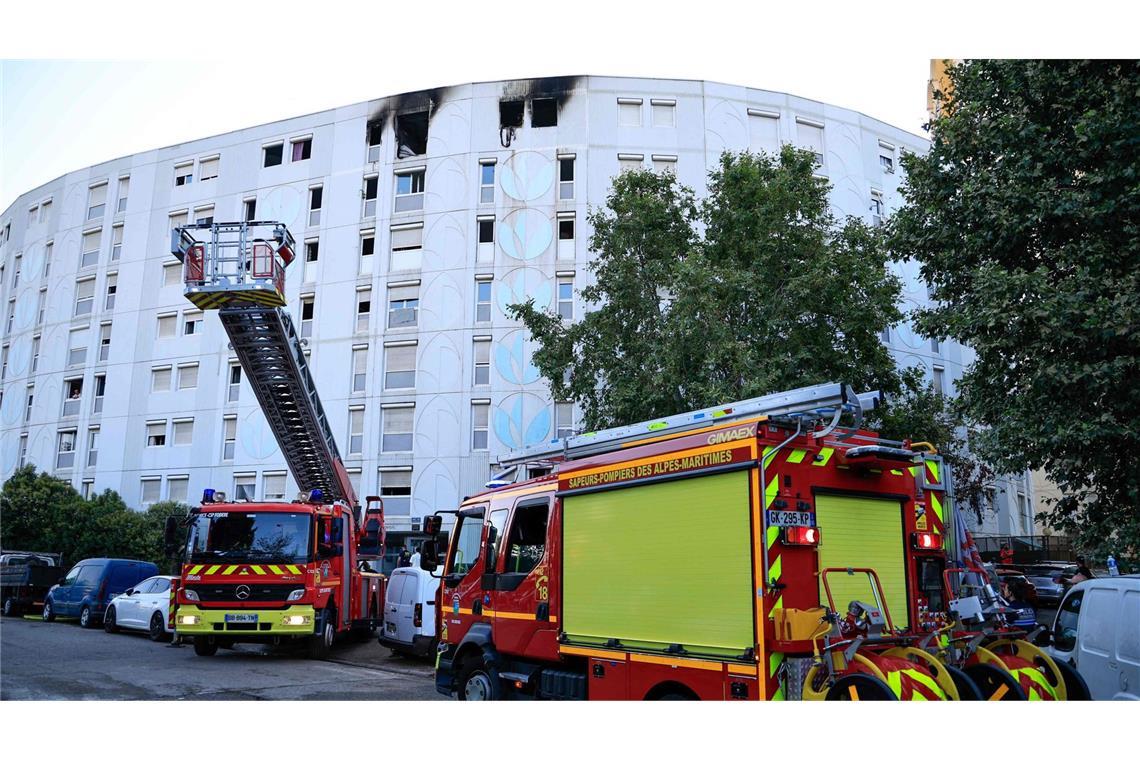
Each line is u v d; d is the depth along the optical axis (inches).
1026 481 1537.9
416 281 1229.7
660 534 247.4
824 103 1284.4
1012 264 438.9
